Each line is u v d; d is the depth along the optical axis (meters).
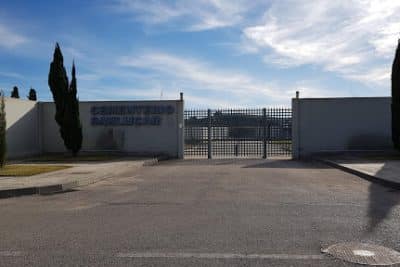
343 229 7.44
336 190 12.11
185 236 7.07
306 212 8.96
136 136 25.70
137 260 5.84
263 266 5.54
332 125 24.47
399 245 6.42
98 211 9.38
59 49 24.19
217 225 7.84
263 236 7.02
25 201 11.04
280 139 25.62
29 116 25.27
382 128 24.17
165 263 5.70
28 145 25.11
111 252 6.23
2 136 16.95
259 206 9.70
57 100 24.17
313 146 24.56
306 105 24.62
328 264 5.59
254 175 16.02
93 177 14.52
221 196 11.17
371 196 11.05
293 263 5.64
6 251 6.35
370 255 5.94
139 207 9.77
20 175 15.05
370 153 23.55
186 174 16.55
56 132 26.50
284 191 11.97
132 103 25.78
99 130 26.02
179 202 10.35
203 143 26.12
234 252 6.15
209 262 5.72
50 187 12.57
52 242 6.82
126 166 18.47
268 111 25.89
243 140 26.39
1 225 8.12
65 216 8.89
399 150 22.23
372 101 24.20
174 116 25.48
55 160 22.02
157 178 15.36
